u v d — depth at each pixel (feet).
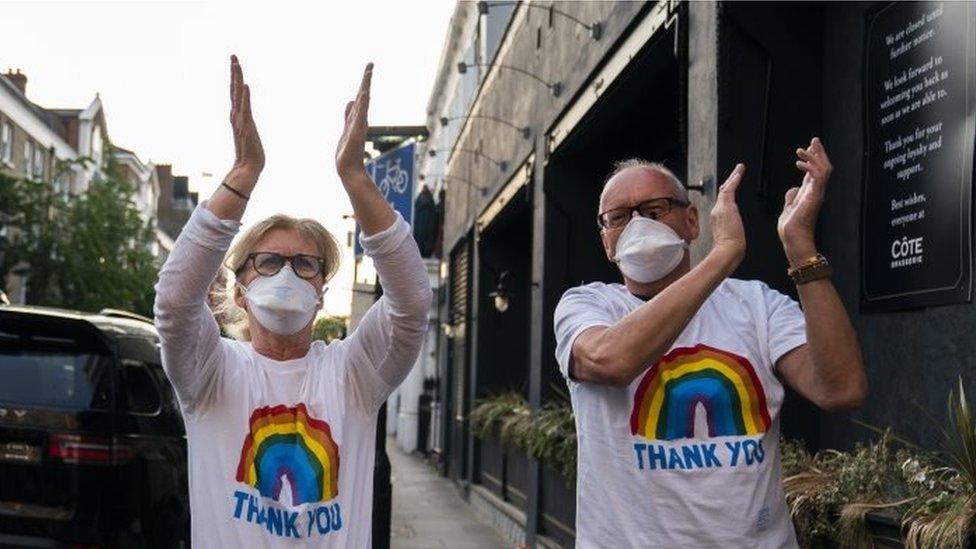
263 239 9.00
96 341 19.48
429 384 85.51
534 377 33.53
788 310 9.16
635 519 8.66
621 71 24.08
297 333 8.98
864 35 15.97
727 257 8.21
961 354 13.51
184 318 8.26
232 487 8.57
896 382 15.07
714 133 17.28
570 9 30.01
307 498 8.59
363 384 9.05
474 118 54.80
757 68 17.25
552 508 30.91
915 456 12.95
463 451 56.49
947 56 13.94
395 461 81.61
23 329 19.44
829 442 16.60
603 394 8.91
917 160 14.53
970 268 13.32
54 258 114.83
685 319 8.15
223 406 8.68
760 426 8.80
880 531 11.77
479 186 52.03
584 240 32.68
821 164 8.72
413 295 8.79
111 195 122.62
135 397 19.75
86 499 18.53
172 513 20.21
